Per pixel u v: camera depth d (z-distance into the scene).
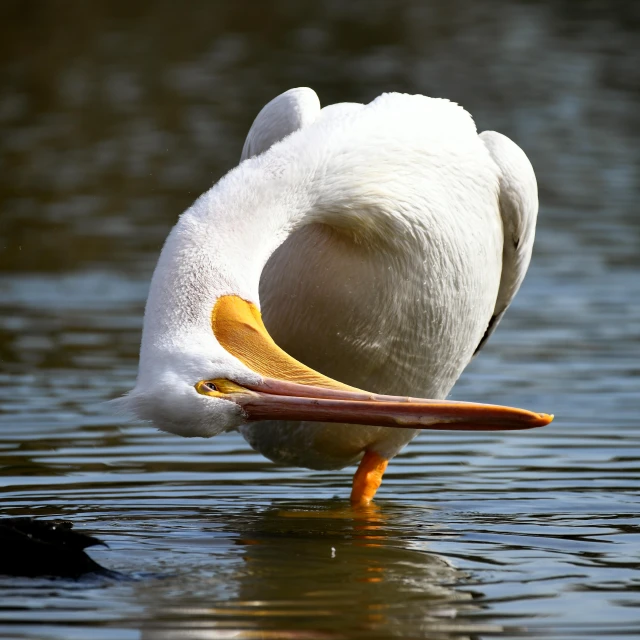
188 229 8.20
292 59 46.75
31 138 34.50
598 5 61.81
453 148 9.77
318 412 7.84
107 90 40.78
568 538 9.16
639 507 10.10
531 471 11.36
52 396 13.86
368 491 10.48
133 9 54.59
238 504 10.36
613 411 13.37
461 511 10.08
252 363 7.98
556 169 31.92
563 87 43.50
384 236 9.31
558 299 19.77
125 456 11.84
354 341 9.68
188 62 45.66
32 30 49.88
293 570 8.29
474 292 10.14
